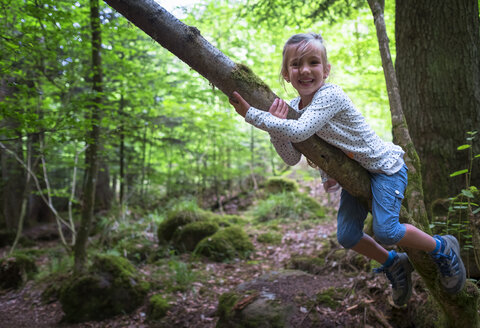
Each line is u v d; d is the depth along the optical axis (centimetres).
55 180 998
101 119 472
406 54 325
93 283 405
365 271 353
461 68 303
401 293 220
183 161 894
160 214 759
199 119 812
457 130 302
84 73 470
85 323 394
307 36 171
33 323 398
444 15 306
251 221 699
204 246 530
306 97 175
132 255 555
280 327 297
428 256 186
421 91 315
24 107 438
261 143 945
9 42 315
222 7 654
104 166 933
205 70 152
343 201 211
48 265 558
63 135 357
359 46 593
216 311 362
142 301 410
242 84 152
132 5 142
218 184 917
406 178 184
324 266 399
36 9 327
